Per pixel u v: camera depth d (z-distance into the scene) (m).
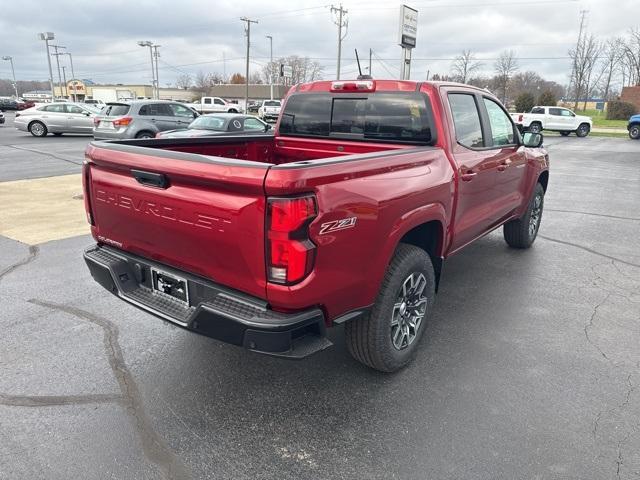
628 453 2.61
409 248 3.21
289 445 2.66
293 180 2.25
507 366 3.45
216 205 2.45
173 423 2.83
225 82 100.31
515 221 5.91
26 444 2.63
